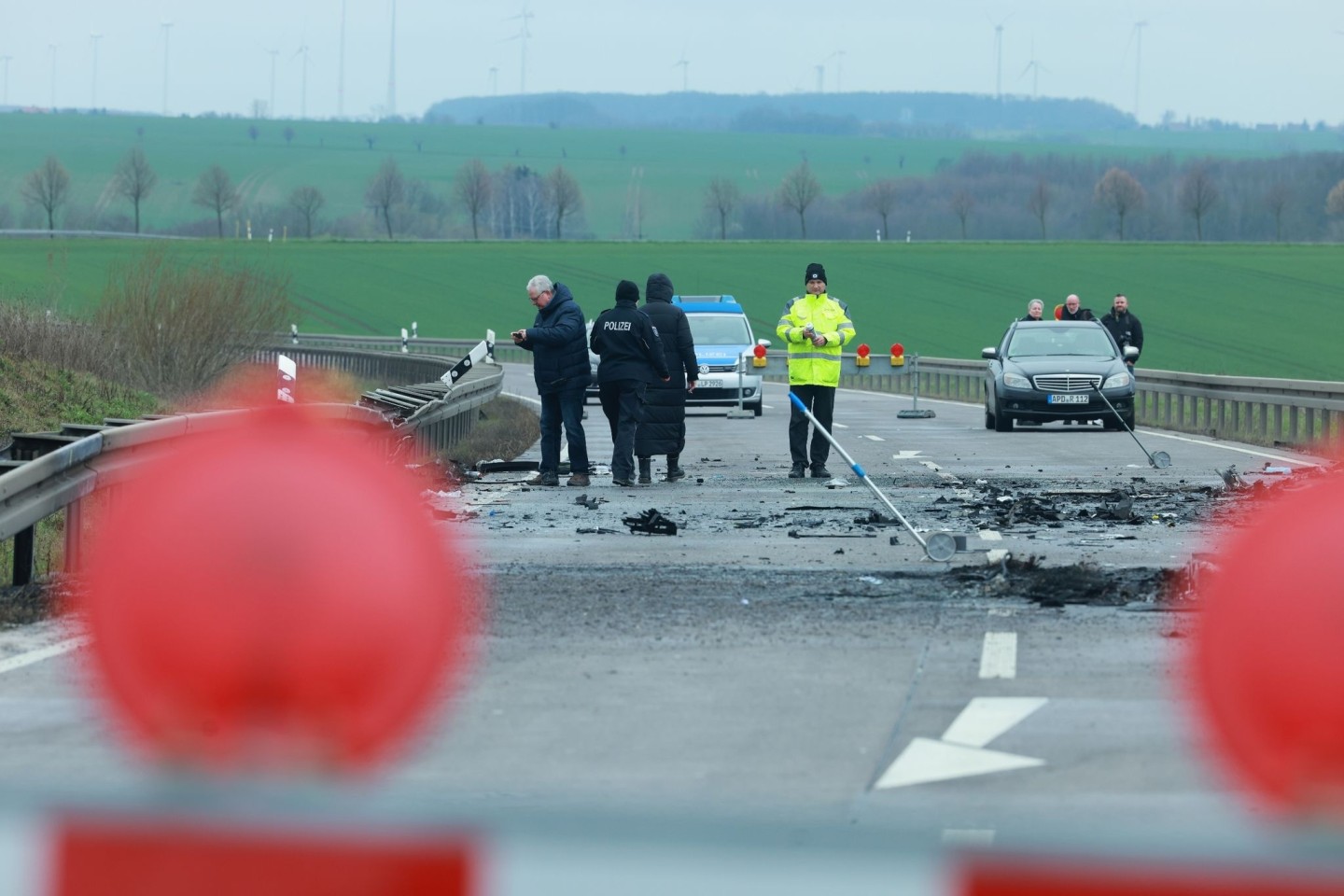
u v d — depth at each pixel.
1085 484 47.84
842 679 19.56
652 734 16.64
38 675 20.14
